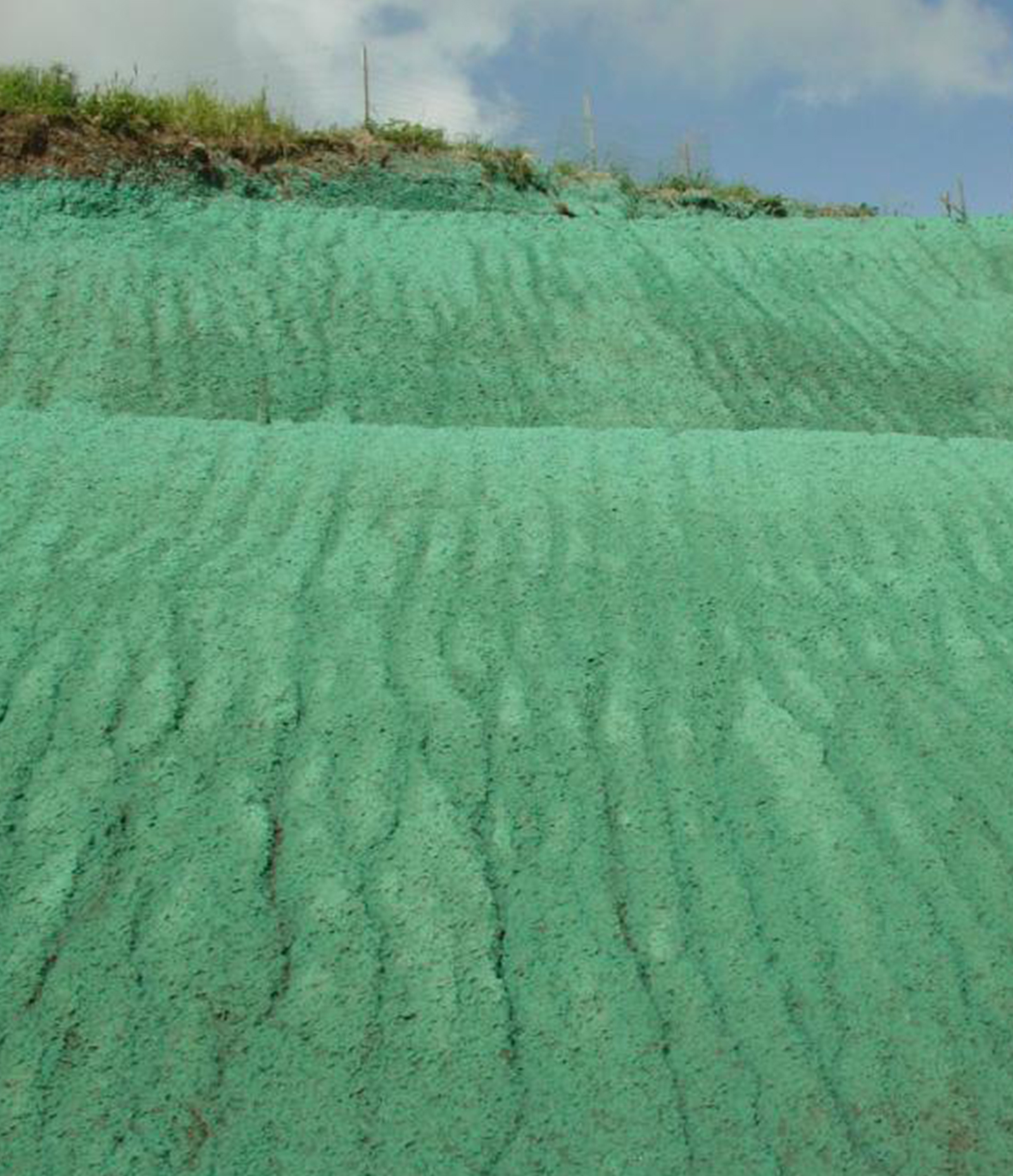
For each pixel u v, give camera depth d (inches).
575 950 140.3
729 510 210.5
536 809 155.0
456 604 182.1
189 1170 118.8
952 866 154.6
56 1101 122.6
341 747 158.9
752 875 150.9
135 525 191.5
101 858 143.6
